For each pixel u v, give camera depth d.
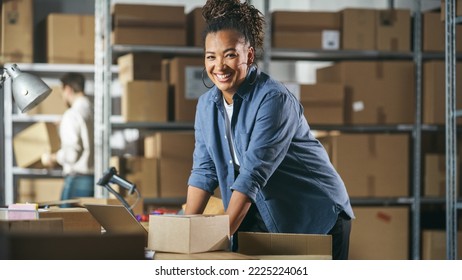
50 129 5.62
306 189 2.63
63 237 1.17
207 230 1.99
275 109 2.41
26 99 2.85
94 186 5.23
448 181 4.16
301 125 2.62
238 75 2.38
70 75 5.34
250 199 2.36
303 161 2.62
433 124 5.26
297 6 6.64
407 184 5.21
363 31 5.26
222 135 2.56
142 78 5.14
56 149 5.62
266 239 2.10
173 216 2.01
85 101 5.34
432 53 5.30
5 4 5.39
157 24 5.11
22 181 5.50
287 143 2.46
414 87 5.28
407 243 5.15
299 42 5.20
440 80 5.21
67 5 5.87
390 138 5.18
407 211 5.16
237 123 2.49
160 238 2.01
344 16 5.23
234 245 2.55
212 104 2.55
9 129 5.65
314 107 5.14
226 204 2.63
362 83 5.21
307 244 2.07
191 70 5.12
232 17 2.39
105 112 5.02
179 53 5.34
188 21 5.35
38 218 2.05
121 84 5.32
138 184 5.02
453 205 4.16
